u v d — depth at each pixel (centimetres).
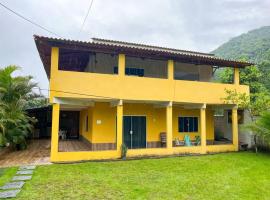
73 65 1759
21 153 1354
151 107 1570
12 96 1422
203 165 1124
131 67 1555
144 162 1166
